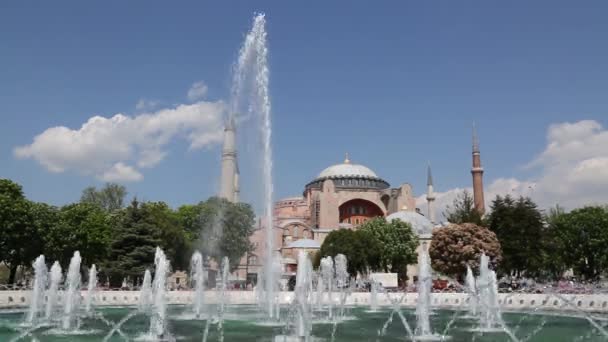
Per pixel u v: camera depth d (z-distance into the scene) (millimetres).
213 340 22797
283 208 133375
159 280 30891
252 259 90312
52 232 57125
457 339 24328
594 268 71438
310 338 23844
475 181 117625
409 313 40031
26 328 28500
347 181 130875
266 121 36656
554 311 40156
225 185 78438
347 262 78062
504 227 67250
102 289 54188
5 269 78938
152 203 85750
